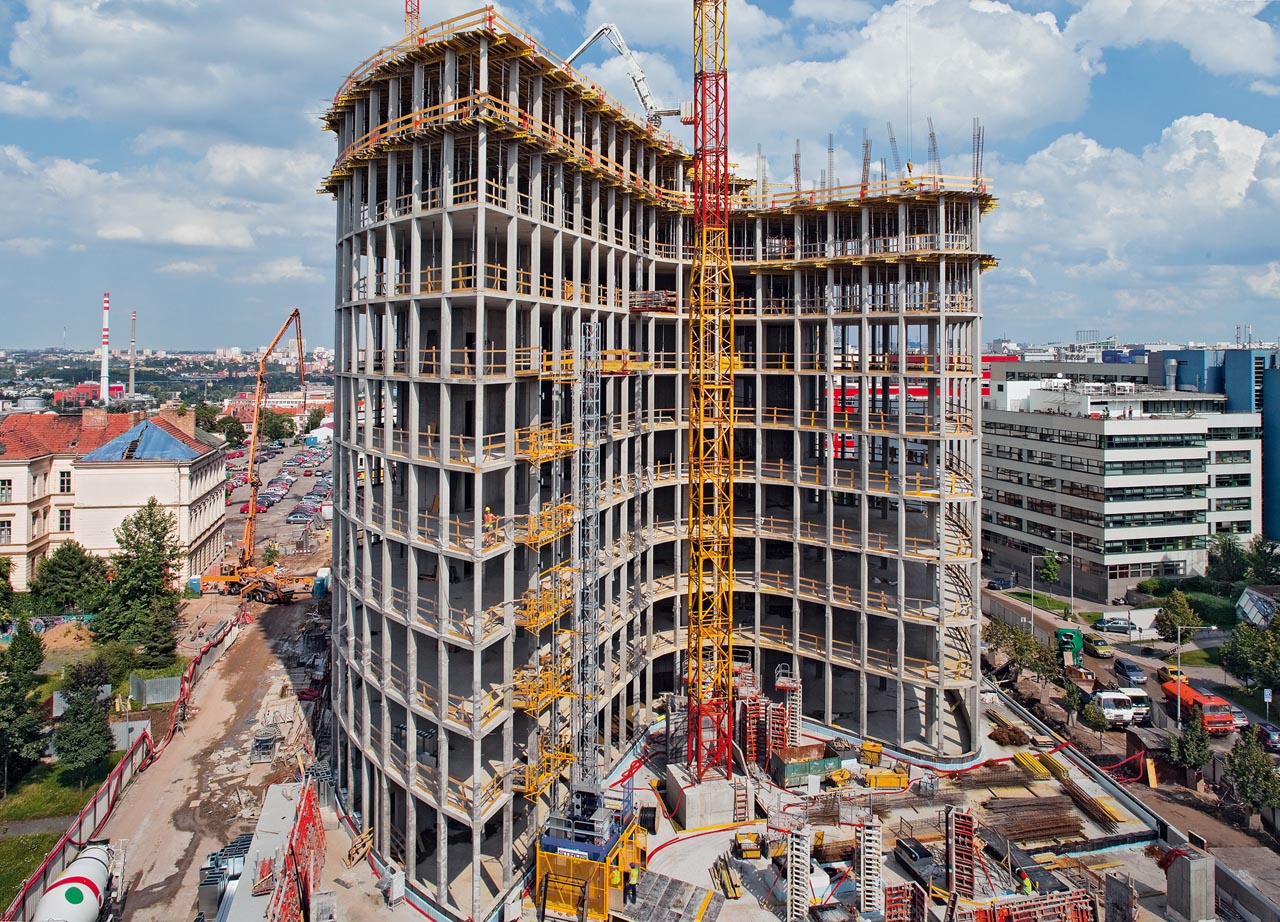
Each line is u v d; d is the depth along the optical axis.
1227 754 49.69
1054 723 60.16
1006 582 99.25
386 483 41.25
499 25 37.78
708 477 56.94
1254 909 37.59
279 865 35.62
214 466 110.62
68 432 106.94
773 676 62.62
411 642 39.69
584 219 54.31
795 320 57.16
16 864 43.69
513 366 40.03
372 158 41.84
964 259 52.72
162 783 52.38
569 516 44.94
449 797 38.09
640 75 62.78
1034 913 33.66
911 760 51.97
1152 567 94.75
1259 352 104.12
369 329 42.75
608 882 37.81
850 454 85.38
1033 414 103.06
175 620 79.25
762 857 43.22
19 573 88.31
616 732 54.62
